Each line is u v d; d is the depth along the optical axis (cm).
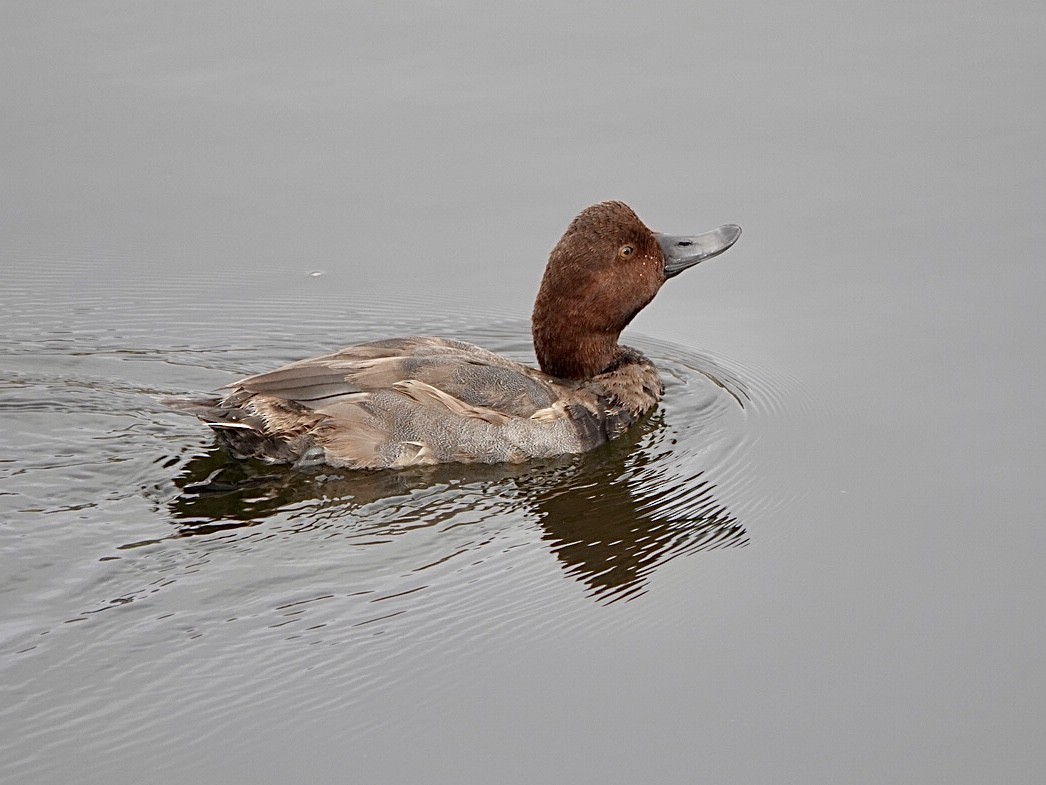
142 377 1470
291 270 1703
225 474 1253
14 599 1038
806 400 1452
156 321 1597
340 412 1266
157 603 1041
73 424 1341
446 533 1180
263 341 1574
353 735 930
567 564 1149
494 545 1166
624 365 1452
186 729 917
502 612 1074
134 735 906
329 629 1028
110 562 1093
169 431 1333
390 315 1638
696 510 1254
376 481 1262
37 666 962
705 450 1370
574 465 1327
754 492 1288
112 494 1207
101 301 1628
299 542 1145
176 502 1198
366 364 1296
